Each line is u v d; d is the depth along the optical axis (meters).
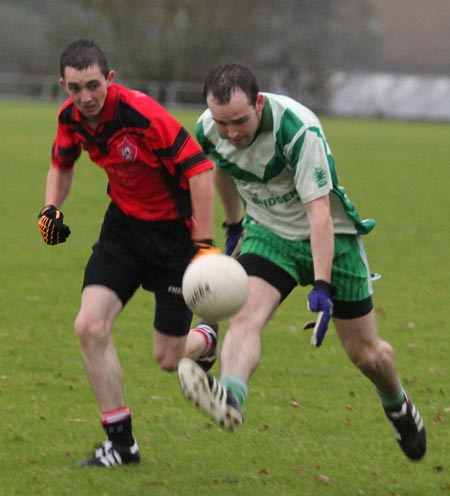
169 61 187.25
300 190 16.48
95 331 17.23
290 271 17.30
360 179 76.25
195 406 14.65
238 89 15.85
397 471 18.03
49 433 19.69
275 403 22.33
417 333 29.94
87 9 191.50
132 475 17.19
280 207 17.44
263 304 16.88
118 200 18.05
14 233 47.09
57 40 192.38
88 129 17.48
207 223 17.42
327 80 198.38
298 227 17.39
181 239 17.98
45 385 23.30
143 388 23.23
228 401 14.66
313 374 24.98
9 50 192.00
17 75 185.62
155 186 17.66
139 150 17.25
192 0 188.00
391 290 36.31
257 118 16.39
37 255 41.72
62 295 34.16
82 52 16.69
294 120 16.56
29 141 99.25
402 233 50.09
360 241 17.80
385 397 17.95
